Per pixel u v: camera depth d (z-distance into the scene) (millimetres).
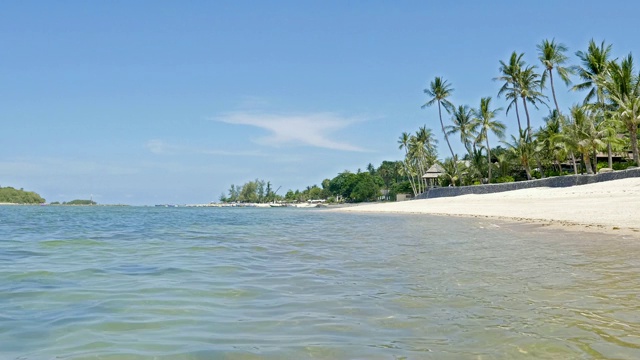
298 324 5430
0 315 5941
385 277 8586
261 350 4508
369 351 4438
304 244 15555
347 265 10266
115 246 15195
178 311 6113
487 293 6996
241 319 5684
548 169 67812
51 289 7641
